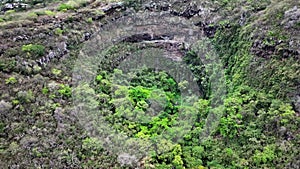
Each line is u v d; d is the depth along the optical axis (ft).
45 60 84.02
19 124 63.05
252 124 67.87
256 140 64.69
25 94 69.46
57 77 78.79
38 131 62.34
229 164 61.67
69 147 60.23
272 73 76.28
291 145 61.41
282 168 58.44
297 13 84.02
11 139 60.29
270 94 72.79
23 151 57.93
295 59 75.15
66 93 72.54
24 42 89.20
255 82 78.02
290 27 82.12
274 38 81.97
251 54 84.94
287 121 65.05
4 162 55.47
